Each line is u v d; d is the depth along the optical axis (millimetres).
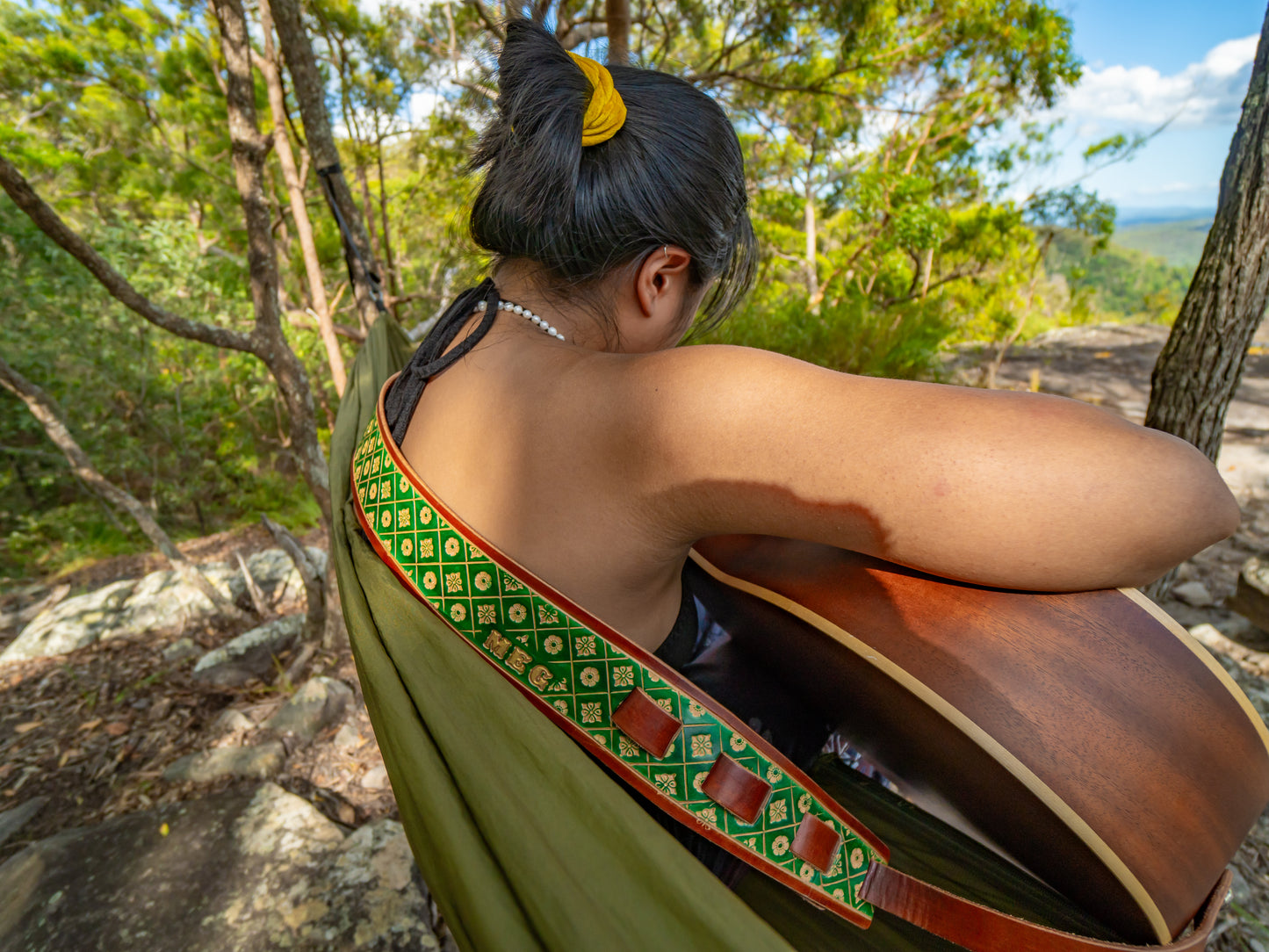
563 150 590
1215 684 583
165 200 11555
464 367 640
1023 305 13859
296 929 1852
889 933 667
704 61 5547
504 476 583
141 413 8578
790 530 523
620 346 675
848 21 5000
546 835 541
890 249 11828
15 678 3824
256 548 7379
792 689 737
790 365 515
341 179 2264
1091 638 567
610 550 574
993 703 571
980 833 716
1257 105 1729
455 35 4660
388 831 2154
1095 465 448
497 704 566
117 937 1881
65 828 2578
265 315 2828
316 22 6113
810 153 11836
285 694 3408
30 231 6855
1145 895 563
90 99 9289
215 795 2479
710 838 557
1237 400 6375
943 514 457
